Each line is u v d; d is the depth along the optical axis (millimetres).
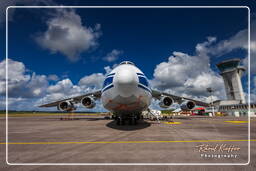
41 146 5691
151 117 18656
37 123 16484
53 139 7004
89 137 7359
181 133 8344
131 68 9289
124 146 5547
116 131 9242
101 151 4926
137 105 9656
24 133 9008
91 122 16797
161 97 17484
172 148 5242
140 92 8992
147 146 5535
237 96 92875
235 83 94312
